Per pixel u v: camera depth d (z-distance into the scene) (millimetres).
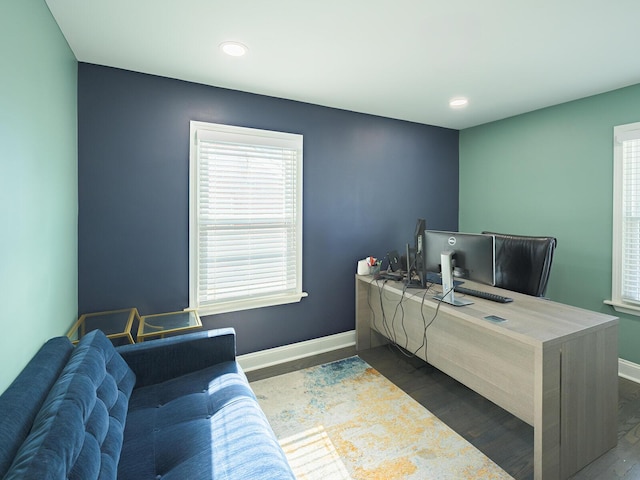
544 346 1496
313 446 1854
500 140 3514
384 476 1643
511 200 3422
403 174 3562
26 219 1334
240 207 2686
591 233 2812
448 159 3896
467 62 2166
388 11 1625
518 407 1756
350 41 1910
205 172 2545
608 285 2723
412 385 2506
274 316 2900
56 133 1719
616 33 1812
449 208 3928
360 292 3164
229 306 2674
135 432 1387
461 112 3238
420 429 1992
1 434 900
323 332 3150
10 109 1199
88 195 2189
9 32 1191
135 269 2350
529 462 1726
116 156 2262
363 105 3029
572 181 2926
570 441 1619
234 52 2037
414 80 2461
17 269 1248
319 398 2332
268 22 1718
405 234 3602
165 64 2191
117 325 2129
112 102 2236
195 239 2525
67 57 1906
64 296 1873
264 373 2715
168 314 2453
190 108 2477
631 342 2609
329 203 3125
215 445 1272
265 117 2760
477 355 2014
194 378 1800
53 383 1260
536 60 2141
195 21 1708
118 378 1526
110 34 1826
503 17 1671
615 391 1787
